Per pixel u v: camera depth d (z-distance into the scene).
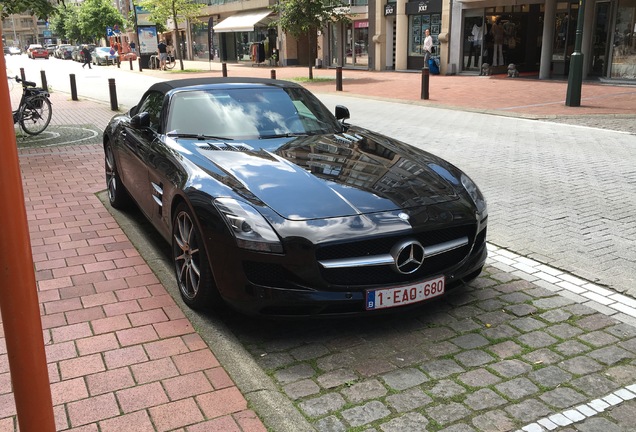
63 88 24.23
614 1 19.59
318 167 3.94
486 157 9.09
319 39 34.38
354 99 18.25
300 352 3.36
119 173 5.86
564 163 8.56
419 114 14.45
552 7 21.19
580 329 3.61
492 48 24.73
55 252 4.93
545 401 2.86
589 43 21.03
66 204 6.45
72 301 3.96
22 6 10.07
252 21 38.44
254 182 3.65
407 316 3.80
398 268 3.37
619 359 3.25
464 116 13.95
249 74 30.83
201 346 3.36
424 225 3.45
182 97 4.95
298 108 5.12
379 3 29.22
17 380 1.45
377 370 3.16
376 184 3.74
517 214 6.11
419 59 28.23
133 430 2.62
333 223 3.31
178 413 2.74
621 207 6.31
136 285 4.24
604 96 16.39
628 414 2.75
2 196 1.33
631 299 4.05
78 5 75.12
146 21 39.34
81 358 3.23
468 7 24.69
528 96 16.95
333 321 3.74
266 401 2.83
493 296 4.11
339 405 2.84
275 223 3.29
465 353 3.32
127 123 5.79
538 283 4.33
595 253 4.95
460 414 2.76
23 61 63.94
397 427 2.67
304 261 3.23
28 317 1.42
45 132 11.91
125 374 3.07
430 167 4.17
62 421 2.68
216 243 3.41
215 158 4.05
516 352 3.33
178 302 3.97
